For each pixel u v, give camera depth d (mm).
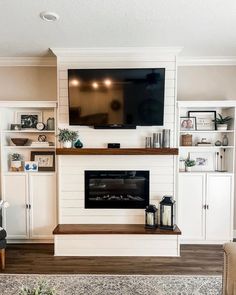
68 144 3369
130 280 2705
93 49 3350
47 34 2926
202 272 2889
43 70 3918
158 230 3238
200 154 3902
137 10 2365
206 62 3854
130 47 3328
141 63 3404
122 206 3484
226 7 2312
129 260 3199
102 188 3543
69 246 3330
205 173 3592
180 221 3607
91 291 2506
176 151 3326
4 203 3391
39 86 3918
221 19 2551
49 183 3639
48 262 3143
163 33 2900
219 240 3623
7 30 2812
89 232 3209
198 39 3088
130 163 3473
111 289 2539
